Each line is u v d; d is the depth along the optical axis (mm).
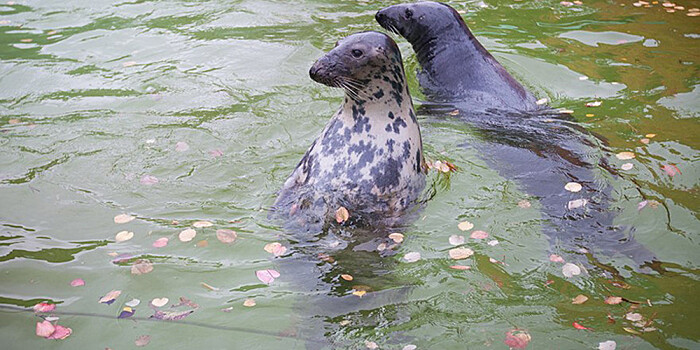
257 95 7109
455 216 5141
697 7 9734
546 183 5531
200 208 5281
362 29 8836
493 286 4453
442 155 5949
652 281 4516
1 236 4930
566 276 4559
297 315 4180
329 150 5023
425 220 5059
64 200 5402
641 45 8516
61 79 7488
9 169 5801
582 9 9758
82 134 6359
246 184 5594
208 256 4723
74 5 9742
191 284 4465
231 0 9914
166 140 6262
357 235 4801
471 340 3998
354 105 5008
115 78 7520
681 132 6414
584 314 4223
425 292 4371
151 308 4258
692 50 8328
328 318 4152
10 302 4273
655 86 7418
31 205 5324
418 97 7176
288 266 4574
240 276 4520
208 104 6926
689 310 4250
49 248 4820
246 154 6031
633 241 4898
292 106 6875
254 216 5156
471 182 5566
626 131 6445
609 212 5195
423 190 5246
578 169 5719
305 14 9383
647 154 6004
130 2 9852
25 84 7355
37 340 3973
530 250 4801
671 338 4012
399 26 7719
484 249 4793
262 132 6391
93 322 4125
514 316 4199
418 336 4023
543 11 9711
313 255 4648
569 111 6867
